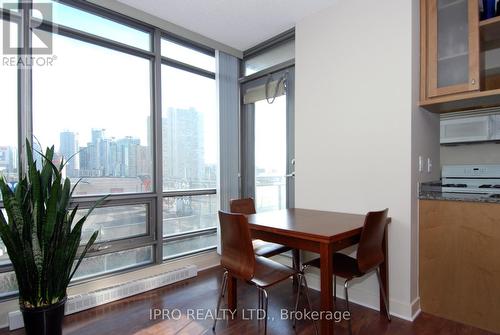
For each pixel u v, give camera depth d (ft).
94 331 6.52
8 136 6.93
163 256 10.05
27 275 5.57
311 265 6.71
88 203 8.11
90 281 8.02
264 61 11.24
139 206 9.29
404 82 7.00
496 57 7.46
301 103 9.24
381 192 7.43
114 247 8.59
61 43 7.73
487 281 6.31
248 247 5.74
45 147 7.38
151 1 8.33
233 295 7.25
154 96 9.55
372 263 6.22
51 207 5.58
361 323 6.79
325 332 5.55
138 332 6.48
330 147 8.48
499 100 6.81
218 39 10.77
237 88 11.84
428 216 7.09
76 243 6.09
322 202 8.69
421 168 7.39
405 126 7.00
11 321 6.56
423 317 7.00
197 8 8.68
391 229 7.25
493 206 6.21
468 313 6.57
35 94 7.28
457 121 7.95
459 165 7.67
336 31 8.33
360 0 7.80
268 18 9.22
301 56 9.25
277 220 7.09
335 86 8.35
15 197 5.57
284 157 10.50
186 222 10.63
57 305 5.87
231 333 6.43
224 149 11.23
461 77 6.77
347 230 5.93
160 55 9.64
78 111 8.04
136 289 8.41
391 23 7.21
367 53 7.66
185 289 8.83
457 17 6.82
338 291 8.23
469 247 6.53
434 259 7.03
